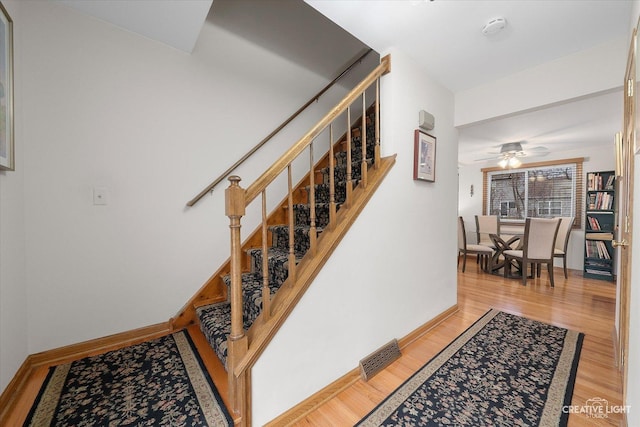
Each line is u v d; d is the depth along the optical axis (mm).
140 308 1907
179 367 1554
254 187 1172
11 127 1312
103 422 1163
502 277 4066
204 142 2162
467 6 1477
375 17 1559
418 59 1998
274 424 1230
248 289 1749
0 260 1266
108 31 1744
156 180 1949
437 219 2346
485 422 1269
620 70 1738
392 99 1851
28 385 1396
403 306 1978
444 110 2391
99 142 1728
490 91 2316
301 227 2117
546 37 1742
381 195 1770
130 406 1250
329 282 1464
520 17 1561
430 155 2156
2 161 1235
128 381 1429
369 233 1692
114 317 1810
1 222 1276
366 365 1635
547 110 2875
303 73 2789
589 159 4480
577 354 1855
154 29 1808
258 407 1187
